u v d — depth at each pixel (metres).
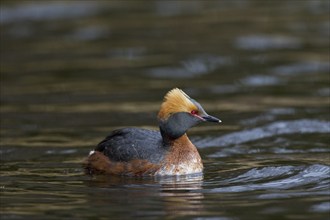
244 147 20.48
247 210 15.34
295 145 20.45
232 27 35.41
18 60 31.47
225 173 18.14
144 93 26.31
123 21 37.41
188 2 41.50
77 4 40.75
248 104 24.55
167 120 18.14
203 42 33.03
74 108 24.70
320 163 18.69
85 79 28.45
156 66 29.80
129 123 22.84
